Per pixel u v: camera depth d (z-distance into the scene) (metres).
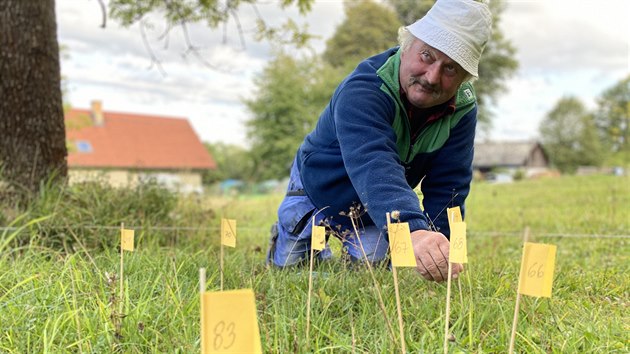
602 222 6.23
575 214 7.19
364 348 1.89
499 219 7.43
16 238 3.65
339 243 2.92
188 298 2.31
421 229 2.07
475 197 11.68
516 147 56.69
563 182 16.50
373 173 2.22
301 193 3.10
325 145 2.85
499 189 14.49
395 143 2.42
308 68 40.72
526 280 1.55
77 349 1.91
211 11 6.06
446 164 2.81
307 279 2.55
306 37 6.24
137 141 34.03
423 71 2.32
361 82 2.48
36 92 4.34
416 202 2.15
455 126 2.73
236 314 1.29
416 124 2.63
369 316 2.15
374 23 38.16
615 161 45.81
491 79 36.78
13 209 3.91
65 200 4.20
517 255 4.57
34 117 4.32
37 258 3.14
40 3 4.38
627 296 2.68
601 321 2.16
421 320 2.04
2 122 4.23
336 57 40.78
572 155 60.19
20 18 4.29
